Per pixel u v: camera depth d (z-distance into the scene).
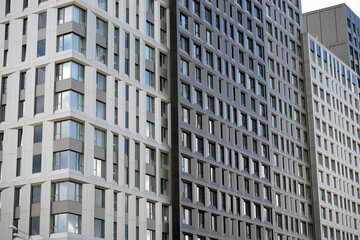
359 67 143.00
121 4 74.50
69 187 63.34
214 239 81.31
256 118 96.62
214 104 86.88
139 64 75.69
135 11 76.81
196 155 80.75
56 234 62.03
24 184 65.38
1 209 66.19
